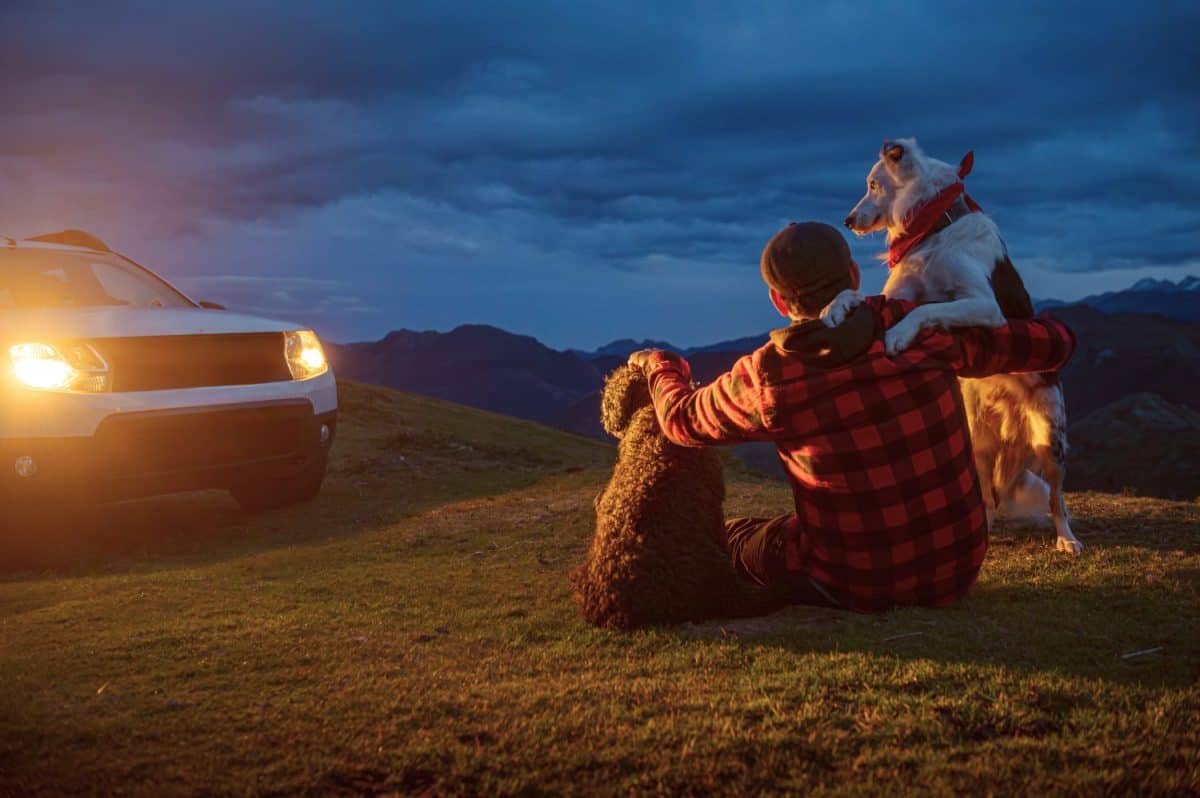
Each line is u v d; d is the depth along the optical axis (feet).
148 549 20.63
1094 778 6.53
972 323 10.91
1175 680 8.59
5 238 24.02
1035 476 15.64
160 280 25.79
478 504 25.07
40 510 19.49
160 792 6.65
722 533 11.58
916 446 9.91
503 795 6.62
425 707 8.29
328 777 6.91
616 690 8.68
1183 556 13.84
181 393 20.22
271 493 25.63
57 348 19.01
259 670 9.73
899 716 7.83
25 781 6.82
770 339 9.62
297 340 23.66
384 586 14.66
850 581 10.77
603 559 11.30
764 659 9.55
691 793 6.59
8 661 10.27
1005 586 12.28
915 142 14.44
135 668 9.87
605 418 11.98
